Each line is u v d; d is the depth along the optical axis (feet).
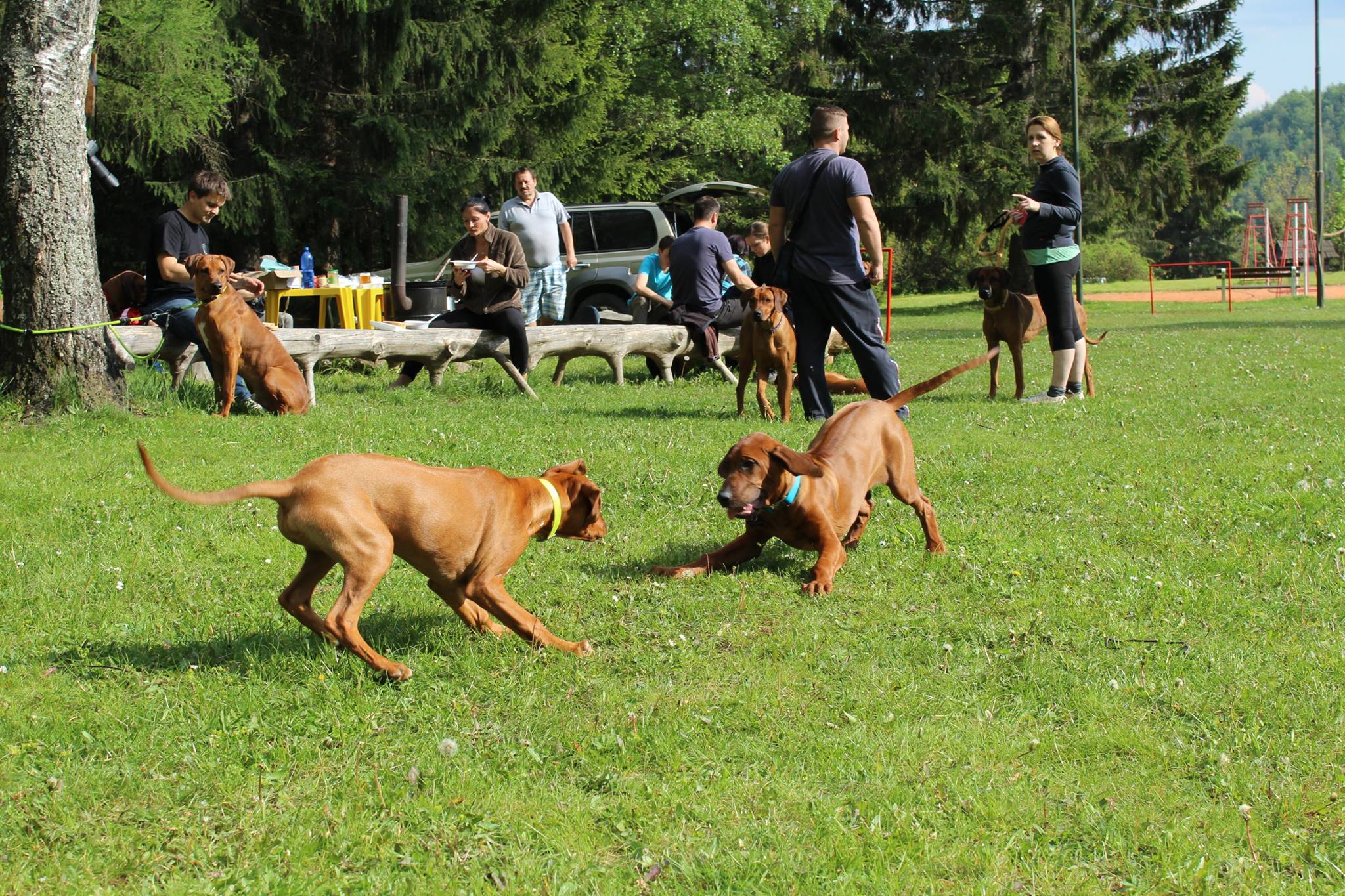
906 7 94.68
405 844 8.59
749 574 15.39
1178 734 10.41
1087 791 9.41
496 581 12.47
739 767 9.89
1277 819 8.91
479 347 31.76
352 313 38.09
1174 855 8.39
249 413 26.94
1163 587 14.40
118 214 69.15
